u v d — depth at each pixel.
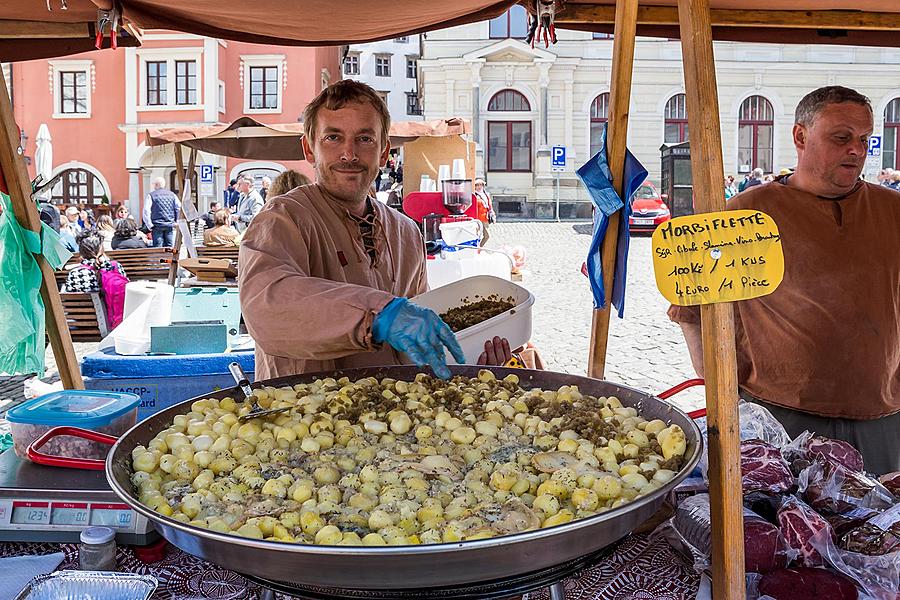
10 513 1.61
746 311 2.58
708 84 1.26
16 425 1.82
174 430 1.55
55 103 26.19
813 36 3.00
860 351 2.42
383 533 1.13
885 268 2.43
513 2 2.61
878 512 1.44
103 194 26.48
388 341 1.53
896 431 2.52
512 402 1.71
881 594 1.29
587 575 1.57
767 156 25.05
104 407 1.87
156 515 1.07
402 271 2.40
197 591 1.52
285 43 2.96
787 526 1.38
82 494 1.62
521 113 25.02
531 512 1.18
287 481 1.32
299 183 3.35
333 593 1.03
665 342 7.13
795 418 2.50
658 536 1.68
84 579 1.24
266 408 1.65
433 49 24.91
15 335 2.36
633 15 2.11
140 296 3.97
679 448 1.38
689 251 1.28
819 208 2.47
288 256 1.89
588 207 24.81
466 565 0.97
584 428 1.51
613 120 2.18
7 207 2.38
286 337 1.62
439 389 1.80
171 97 25.59
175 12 2.42
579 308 8.65
